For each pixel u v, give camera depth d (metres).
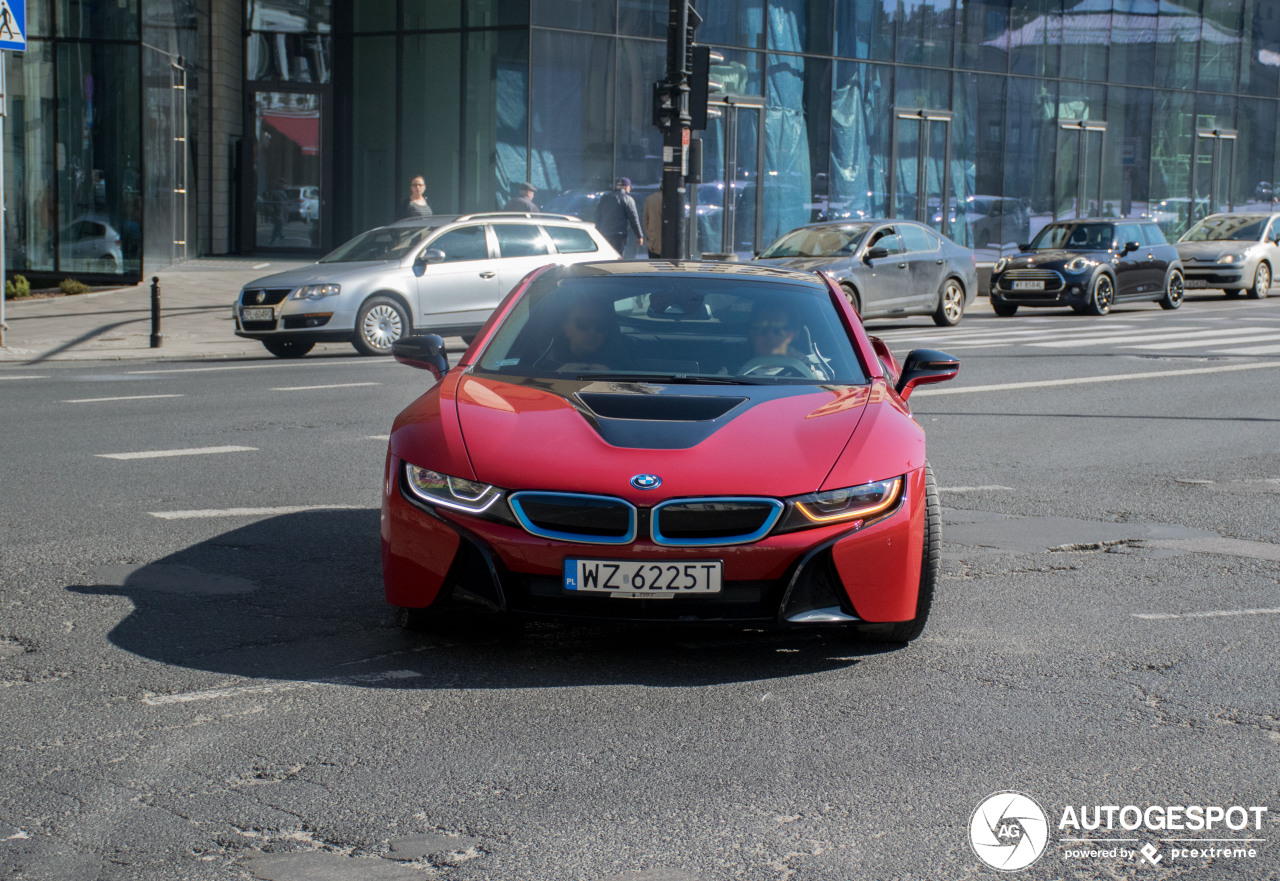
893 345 18.38
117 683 4.57
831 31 32.44
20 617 5.33
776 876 3.18
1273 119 42.81
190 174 29.52
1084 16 37.50
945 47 34.59
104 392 12.77
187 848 3.30
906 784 3.78
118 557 6.34
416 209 22.33
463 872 3.18
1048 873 3.23
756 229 31.58
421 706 4.39
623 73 29.44
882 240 21.34
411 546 4.86
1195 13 40.03
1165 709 4.45
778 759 3.96
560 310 6.13
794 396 5.41
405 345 6.02
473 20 29.06
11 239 26.02
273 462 9.00
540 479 4.71
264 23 31.72
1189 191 40.78
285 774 3.79
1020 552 6.79
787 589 4.69
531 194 21.94
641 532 4.63
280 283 16.56
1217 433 10.90
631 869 3.20
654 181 29.98
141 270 25.81
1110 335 20.27
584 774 3.82
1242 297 31.09
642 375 5.68
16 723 4.17
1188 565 6.56
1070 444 10.30
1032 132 36.81
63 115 25.70
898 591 4.86
